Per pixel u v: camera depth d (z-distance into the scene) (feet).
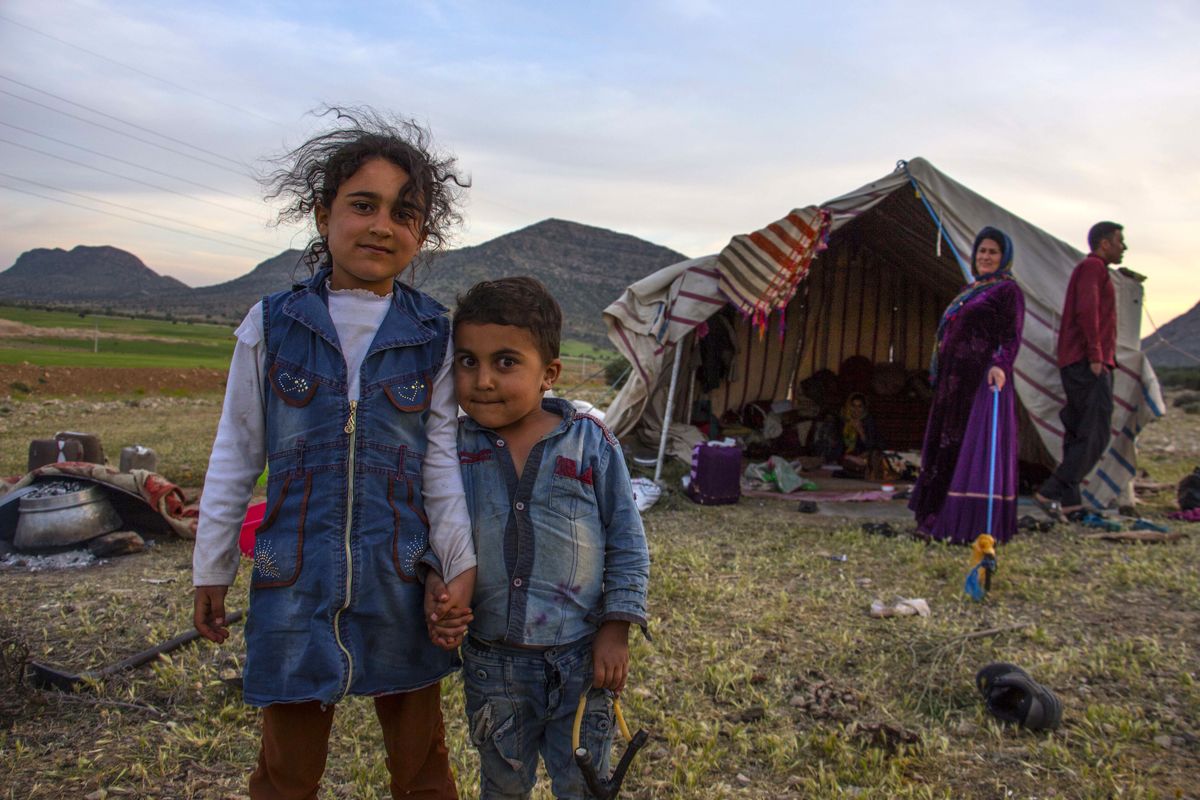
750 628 15.42
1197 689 12.85
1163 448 47.57
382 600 6.24
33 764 10.34
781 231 28.27
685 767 10.39
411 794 7.19
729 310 36.60
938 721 12.07
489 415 6.73
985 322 22.07
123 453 26.86
